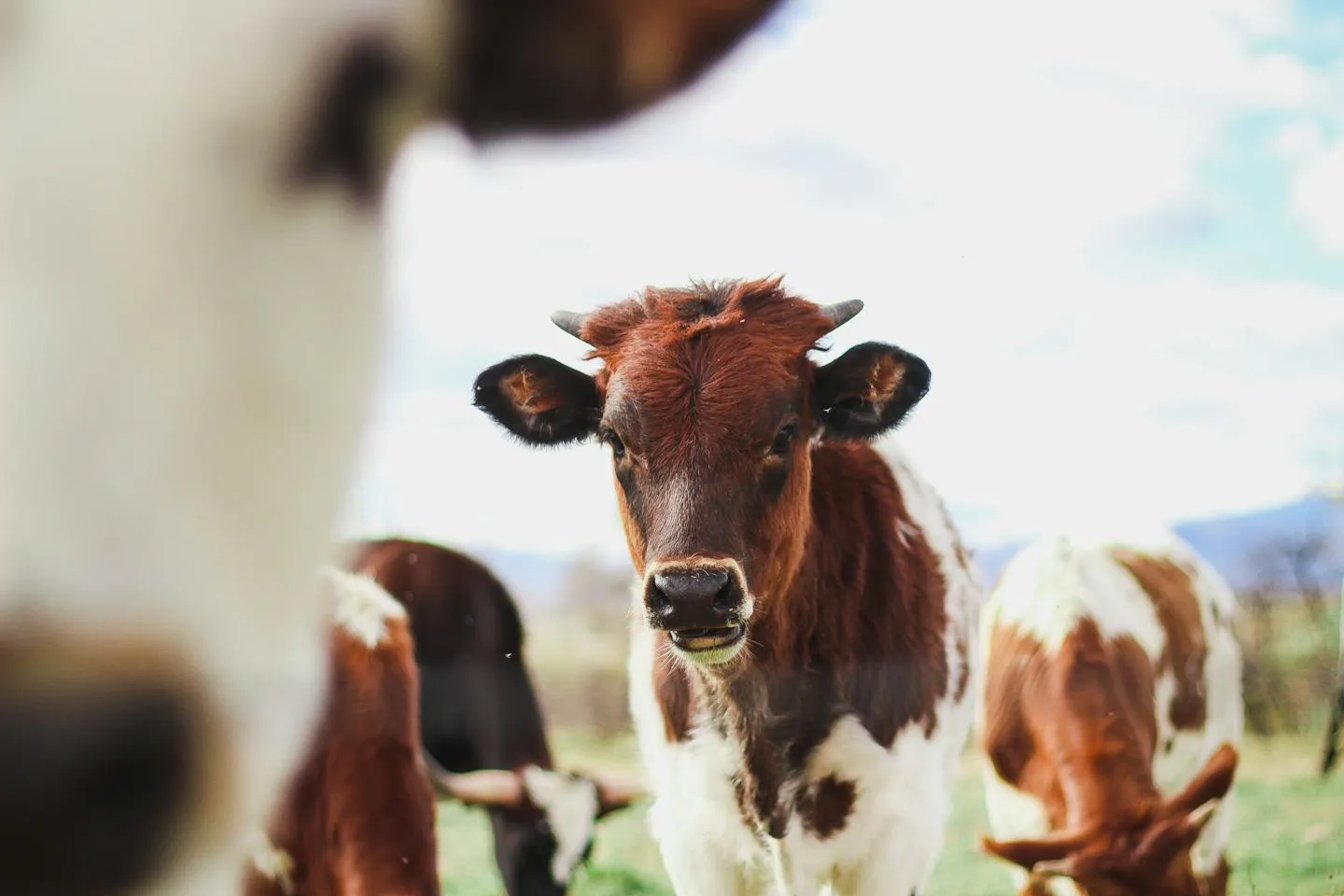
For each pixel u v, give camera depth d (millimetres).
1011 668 5305
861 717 4211
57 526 1095
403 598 6445
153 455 1165
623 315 4414
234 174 1270
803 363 4289
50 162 1169
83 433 1127
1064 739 5004
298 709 1368
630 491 4188
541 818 6152
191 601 1172
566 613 9234
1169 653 5621
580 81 1660
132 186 1192
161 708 1125
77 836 1090
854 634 4258
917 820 4277
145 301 1184
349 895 4402
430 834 4594
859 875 4254
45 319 1138
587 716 9141
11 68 1182
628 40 1636
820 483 4434
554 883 6168
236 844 1271
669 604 3867
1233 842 6668
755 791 4176
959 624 4691
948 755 4652
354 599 4801
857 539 4379
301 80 1327
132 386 1164
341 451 1396
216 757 1191
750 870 4281
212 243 1242
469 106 1642
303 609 1358
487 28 1595
